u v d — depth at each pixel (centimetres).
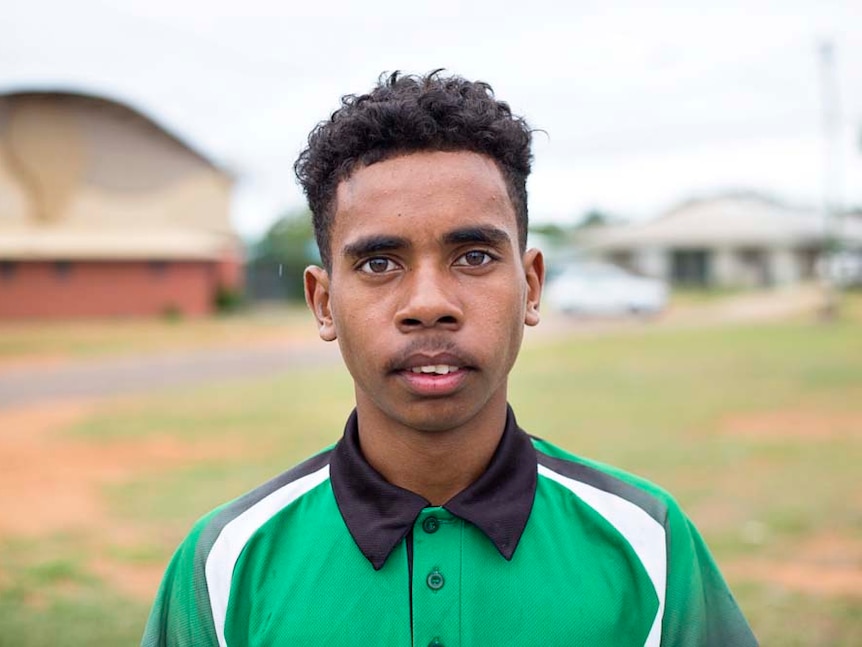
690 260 4212
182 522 624
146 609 462
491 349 134
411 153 136
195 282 2855
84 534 599
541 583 141
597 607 141
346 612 139
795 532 559
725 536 552
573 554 146
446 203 133
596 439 852
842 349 1611
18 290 2633
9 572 521
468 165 136
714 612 158
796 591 463
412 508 141
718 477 698
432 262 133
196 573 151
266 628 141
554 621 138
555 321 2461
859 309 2534
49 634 429
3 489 729
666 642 147
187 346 2009
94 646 416
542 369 1438
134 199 2911
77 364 1670
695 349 1689
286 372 1533
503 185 140
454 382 132
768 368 1377
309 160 150
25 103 2747
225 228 3055
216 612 146
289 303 3403
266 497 156
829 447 806
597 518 150
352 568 141
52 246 2664
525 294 145
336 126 143
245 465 796
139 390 1323
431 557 140
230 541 151
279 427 982
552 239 4525
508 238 138
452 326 131
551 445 171
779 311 2545
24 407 1180
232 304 2975
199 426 1001
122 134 2881
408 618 137
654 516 154
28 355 1814
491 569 140
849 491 652
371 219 134
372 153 137
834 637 408
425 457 142
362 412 147
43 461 837
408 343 131
